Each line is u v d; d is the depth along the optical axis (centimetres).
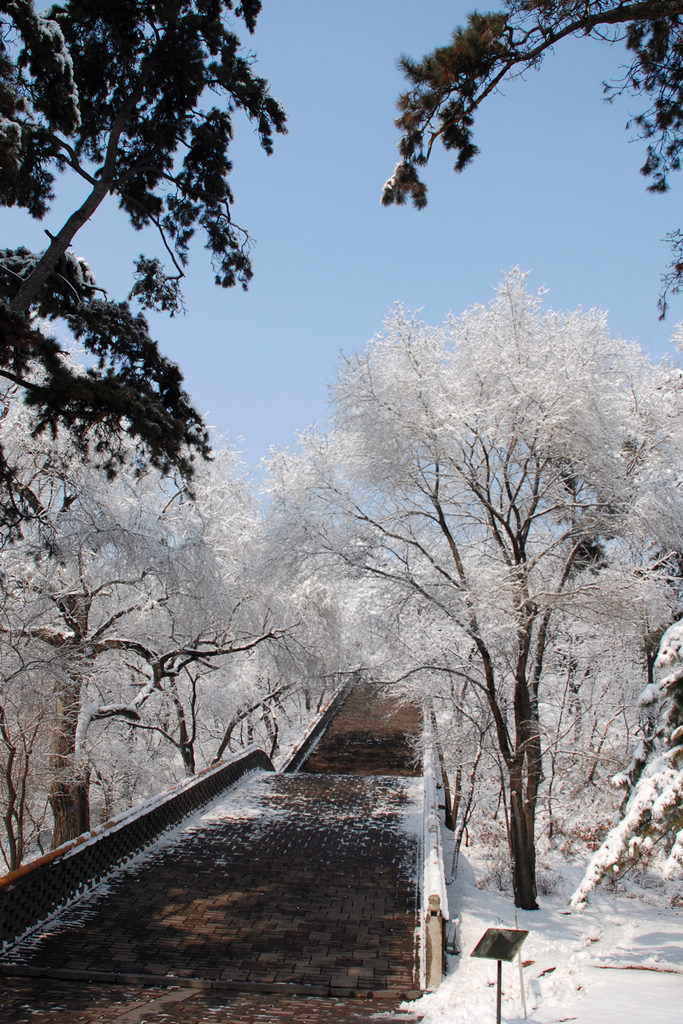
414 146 857
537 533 1505
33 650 1523
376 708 3462
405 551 1512
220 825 1472
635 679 1903
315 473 1489
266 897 1063
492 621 1301
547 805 2080
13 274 1025
